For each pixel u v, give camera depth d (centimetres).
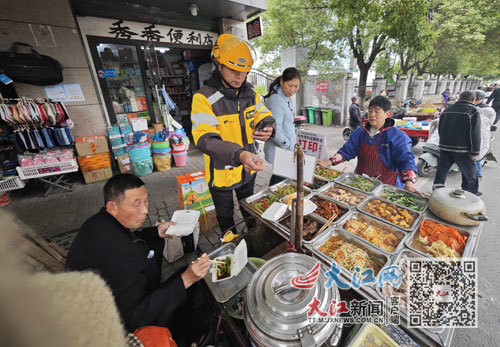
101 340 34
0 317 20
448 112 333
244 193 263
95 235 120
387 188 216
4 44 400
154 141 532
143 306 119
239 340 113
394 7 579
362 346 105
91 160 477
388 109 228
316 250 147
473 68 2248
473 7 1006
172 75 849
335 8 655
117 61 543
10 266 21
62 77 446
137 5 497
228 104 196
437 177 367
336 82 993
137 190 130
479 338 176
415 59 1362
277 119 264
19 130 400
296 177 132
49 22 425
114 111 539
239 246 151
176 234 177
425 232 154
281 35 1209
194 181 282
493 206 349
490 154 427
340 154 265
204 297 156
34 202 413
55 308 27
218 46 173
